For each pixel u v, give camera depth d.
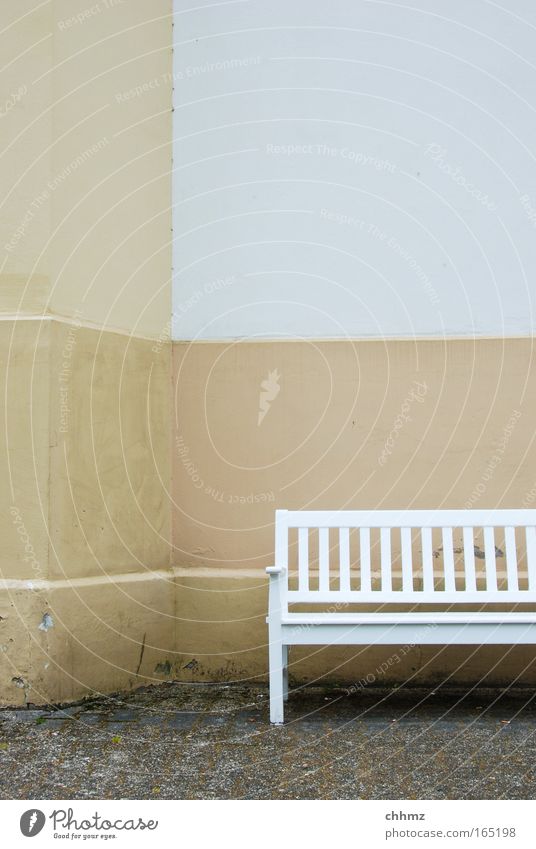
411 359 5.65
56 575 4.85
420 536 5.58
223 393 5.77
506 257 5.64
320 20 5.82
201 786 3.65
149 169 5.67
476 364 5.62
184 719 4.68
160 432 5.70
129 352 5.46
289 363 5.73
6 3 5.04
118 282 5.41
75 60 5.15
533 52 5.68
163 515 5.70
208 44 5.84
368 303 5.70
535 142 5.66
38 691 4.73
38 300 4.92
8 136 5.00
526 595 4.84
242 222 5.82
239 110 5.82
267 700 5.13
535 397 5.57
